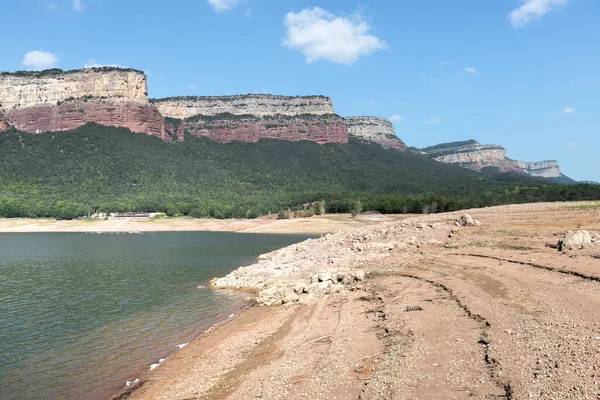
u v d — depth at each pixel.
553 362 12.75
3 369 20.50
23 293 38.75
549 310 17.48
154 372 19.56
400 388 12.99
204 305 33.09
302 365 16.94
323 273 34.00
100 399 17.12
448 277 26.77
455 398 11.89
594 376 11.45
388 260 36.56
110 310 32.06
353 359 16.36
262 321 26.33
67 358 21.91
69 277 47.97
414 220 54.59
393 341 17.41
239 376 17.31
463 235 41.06
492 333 15.99
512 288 21.70
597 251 25.91
